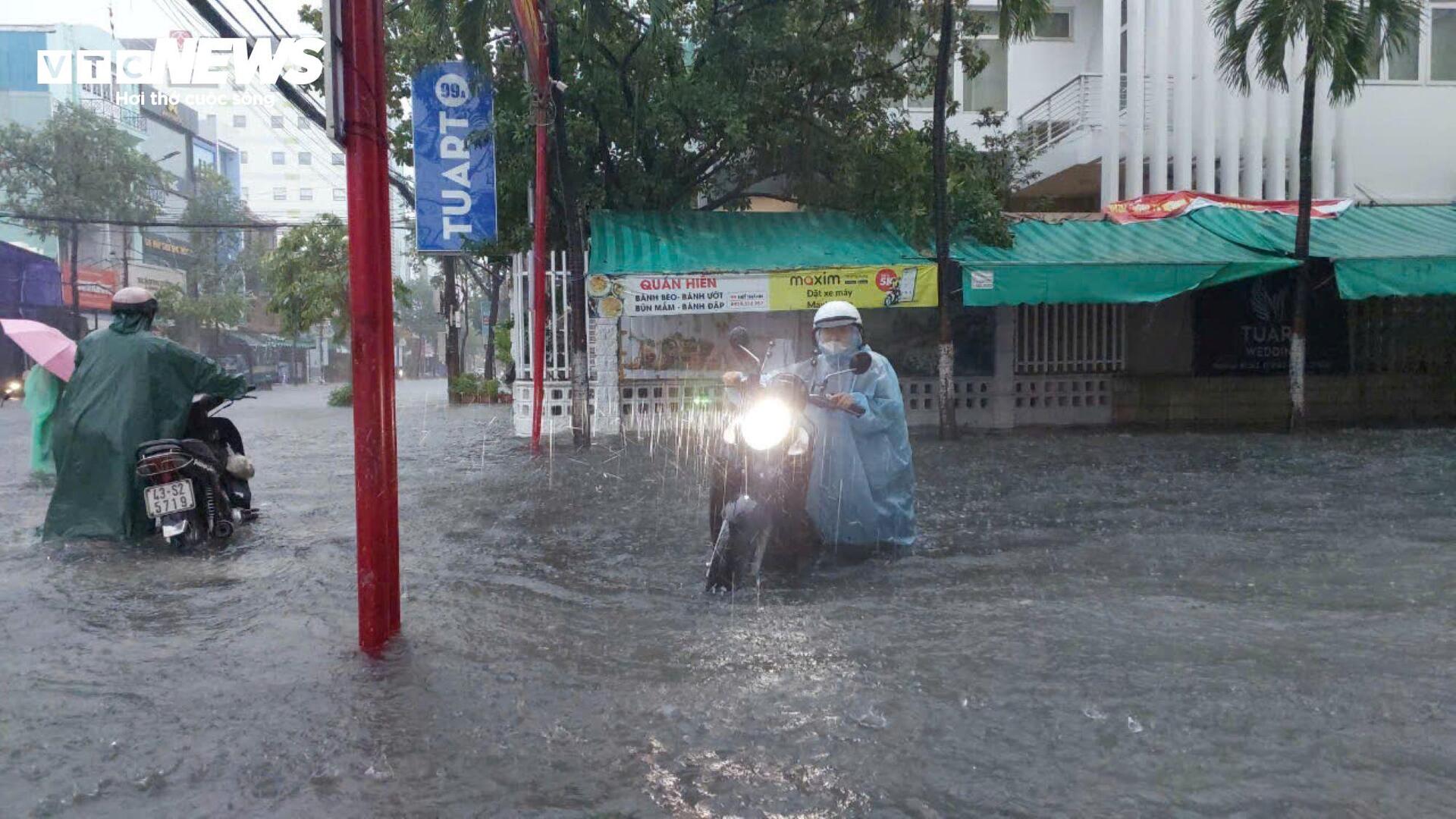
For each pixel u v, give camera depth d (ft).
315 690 10.80
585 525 21.39
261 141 214.07
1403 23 40.16
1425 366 52.80
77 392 20.12
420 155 39.75
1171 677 11.01
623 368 45.80
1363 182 55.47
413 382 200.44
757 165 47.37
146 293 20.97
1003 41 40.27
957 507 23.41
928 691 10.67
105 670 11.54
